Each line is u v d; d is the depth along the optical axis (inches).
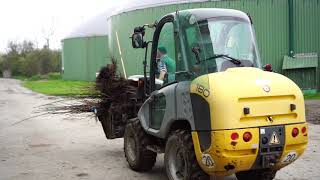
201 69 261.0
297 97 250.2
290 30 897.5
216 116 234.4
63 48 1831.9
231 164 236.5
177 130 271.0
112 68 384.2
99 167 341.7
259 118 239.5
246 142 234.8
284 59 894.4
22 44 2925.7
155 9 1013.2
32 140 461.1
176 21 278.7
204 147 243.3
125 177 311.9
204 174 255.6
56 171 330.3
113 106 368.8
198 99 246.1
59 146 427.5
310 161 348.2
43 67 2667.3
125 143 337.4
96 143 440.5
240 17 279.9
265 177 278.5
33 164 353.7
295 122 248.8
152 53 313.1
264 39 901.8
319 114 602.9
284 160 250.5
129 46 1089.4
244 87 239.3
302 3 901.8
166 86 288.0
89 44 1660.9
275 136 241.9
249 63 270.7
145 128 306.3
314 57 902.4
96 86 384.5
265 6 898.7
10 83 1881.2
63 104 573.9
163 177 310.7
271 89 243.8
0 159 372.2
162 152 297.0
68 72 1813.5
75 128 537.6
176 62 280.2
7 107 809.5
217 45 267.3
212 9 282.0
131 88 368.8
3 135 494.6
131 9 1079.0
